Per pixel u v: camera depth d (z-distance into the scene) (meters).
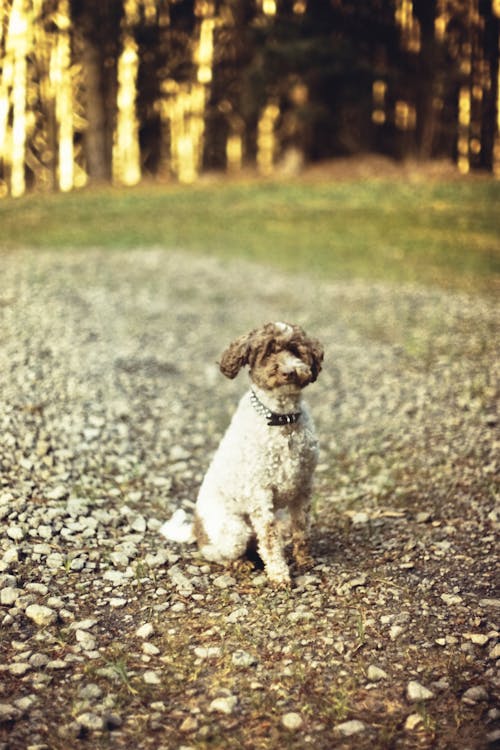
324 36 28.39
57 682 3.29
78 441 6.56
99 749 2.89
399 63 33.41
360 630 3.71
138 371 9.05
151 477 6.16
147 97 36.50
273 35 28.27
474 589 4.19
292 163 32.75
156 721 3.07
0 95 30.81
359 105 29.69
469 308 12.56
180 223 21.77
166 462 6.59
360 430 7.63
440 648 3.60
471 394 8.38
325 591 4.19
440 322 11.78
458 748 2.89
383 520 5.32
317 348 4.35
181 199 25.83
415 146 36.03
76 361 8.80
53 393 7.60
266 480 4.19
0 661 3.41
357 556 4.70
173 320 12.03
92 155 32.75
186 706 3.17
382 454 6.89
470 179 28.42
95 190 28.98
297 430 4.21
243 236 20.08
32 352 8.77
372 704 3.18
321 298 13.93
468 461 6.43
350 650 3.58
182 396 8.59
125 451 6.61
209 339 11.34
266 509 4.23
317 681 3.35
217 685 3.31
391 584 4.26
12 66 30.38
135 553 4.64
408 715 3.11
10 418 6.66
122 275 14.80
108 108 35.44
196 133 36.25
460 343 10.57
